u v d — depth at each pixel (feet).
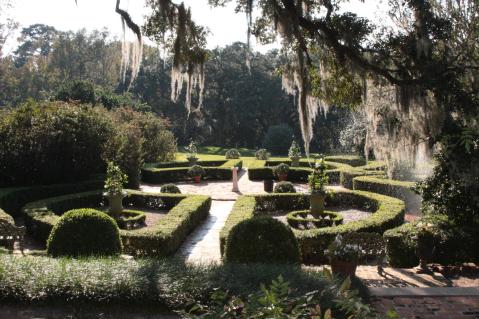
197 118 137.18
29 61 164.76
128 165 56.85
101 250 23.57
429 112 25.66
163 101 136.05
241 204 41.04
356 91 29.81
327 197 47.98
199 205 40.73
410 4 23.81
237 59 139.03
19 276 16.90
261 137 140.77
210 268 17.71
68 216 23.91
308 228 38.86
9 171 45.85
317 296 14.29
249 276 16.60
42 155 46.21
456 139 25.08
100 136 50.37
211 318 9.33
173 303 15.81
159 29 26.89
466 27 26.76
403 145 28.86
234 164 81.56
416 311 17.70
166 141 86.07
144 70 140.46
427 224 25.61
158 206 47.19
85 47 163.94
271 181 60.95
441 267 23.99
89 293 16.29
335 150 108.99
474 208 27.04
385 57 24.57
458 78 24.57
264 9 25.21
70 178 49.98
